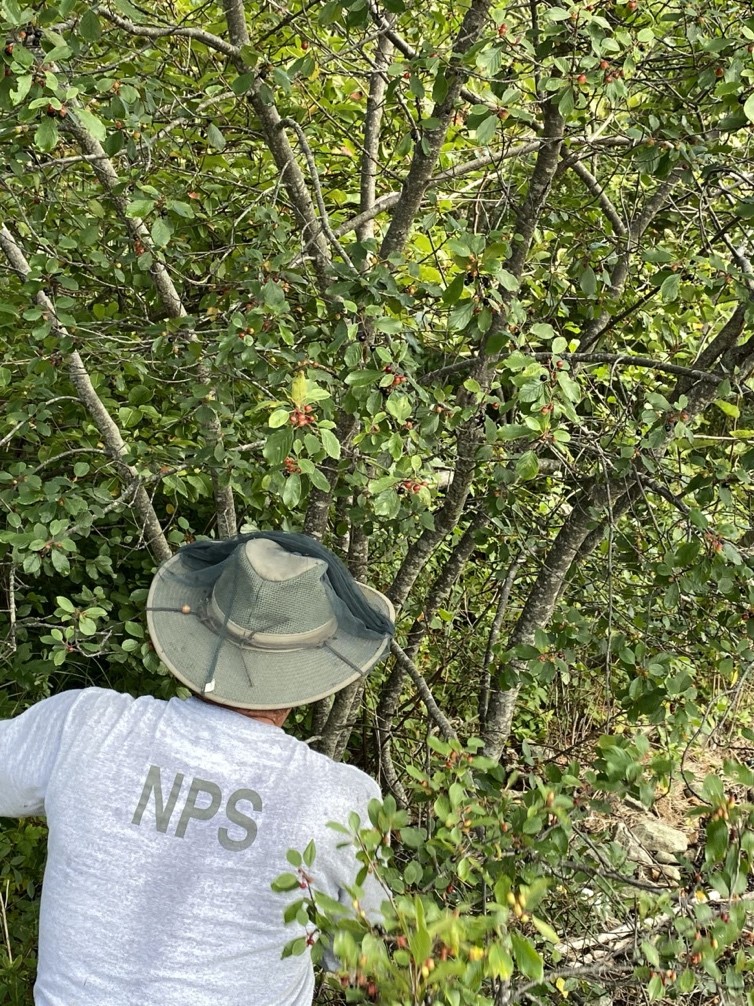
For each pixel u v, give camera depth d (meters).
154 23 2.89
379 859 1.39
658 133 2.54
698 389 2.60
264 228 2.77
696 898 1.41
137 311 3.49
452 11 3.19
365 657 1.68
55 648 2.67
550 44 2.26
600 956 2.40
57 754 1.50
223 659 1.57
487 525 3.19
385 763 3.40
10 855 2.97
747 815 1.34
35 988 1.46
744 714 3.52
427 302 3.37
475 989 1.18
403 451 2.31
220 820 1.43
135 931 1.39
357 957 1.18
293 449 1.91
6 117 2.38
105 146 2.24
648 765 1.56
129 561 3.59
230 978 1.41
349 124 3.66
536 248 3.32
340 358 2.65
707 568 2.18
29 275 2.54
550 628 2.54
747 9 2.55
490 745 3.14
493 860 1.56
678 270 2.46
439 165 3.48
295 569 1.60
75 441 3.26
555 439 2.06
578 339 3.71
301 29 2.85
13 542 2.47
